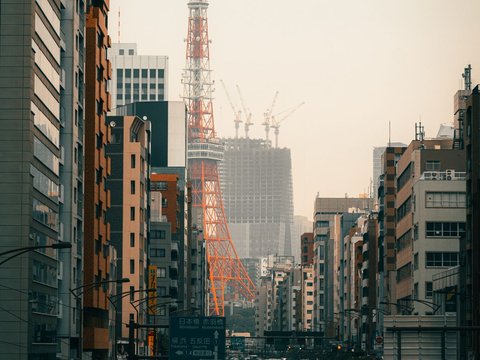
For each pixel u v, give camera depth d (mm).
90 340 166000
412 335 121188
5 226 124188
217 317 120688
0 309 123812
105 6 177875
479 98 170250
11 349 123688
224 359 120125
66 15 153125
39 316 131750
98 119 171250
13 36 125062
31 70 125375
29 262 125250
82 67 160375
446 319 122750
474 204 166875
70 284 150875
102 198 174500
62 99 151875
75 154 155250
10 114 124812
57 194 143250
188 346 120188
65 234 151250
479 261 164250
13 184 124375
